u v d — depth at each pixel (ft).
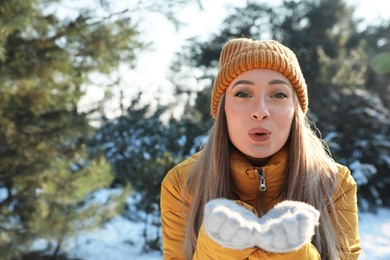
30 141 13.39
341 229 4.32
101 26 14.07
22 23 11.28
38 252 16.43
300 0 48.08
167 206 4.77
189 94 39.68
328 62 36.47
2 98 13.02
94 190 15.29
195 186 4.62
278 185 4.33
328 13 47.32
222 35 43.80
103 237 21.25
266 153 4.10
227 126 4.42
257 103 4.09
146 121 29.91
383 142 29.78
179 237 4.66
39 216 13.48
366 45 47.96
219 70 4.61
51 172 13.71
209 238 3.33
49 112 13.85
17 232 13.51
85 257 18.33
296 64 4.39
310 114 30.09
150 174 19.38
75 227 14.02
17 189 13.75
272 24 46.68
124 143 27.99
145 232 20.40
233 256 3.21
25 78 13.17
